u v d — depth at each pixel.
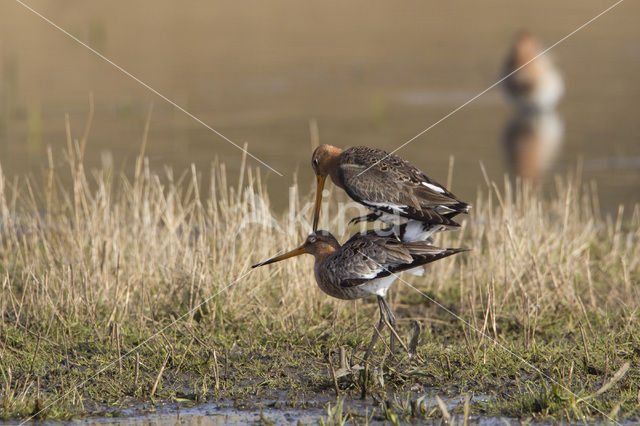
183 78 28.56
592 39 37.50
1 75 28.48
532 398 8.73
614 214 16.41
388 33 37.59
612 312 11.53
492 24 39.16
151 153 20.23
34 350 10.09
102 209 13.15
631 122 24.28
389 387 9.35
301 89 28.00
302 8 43.34
